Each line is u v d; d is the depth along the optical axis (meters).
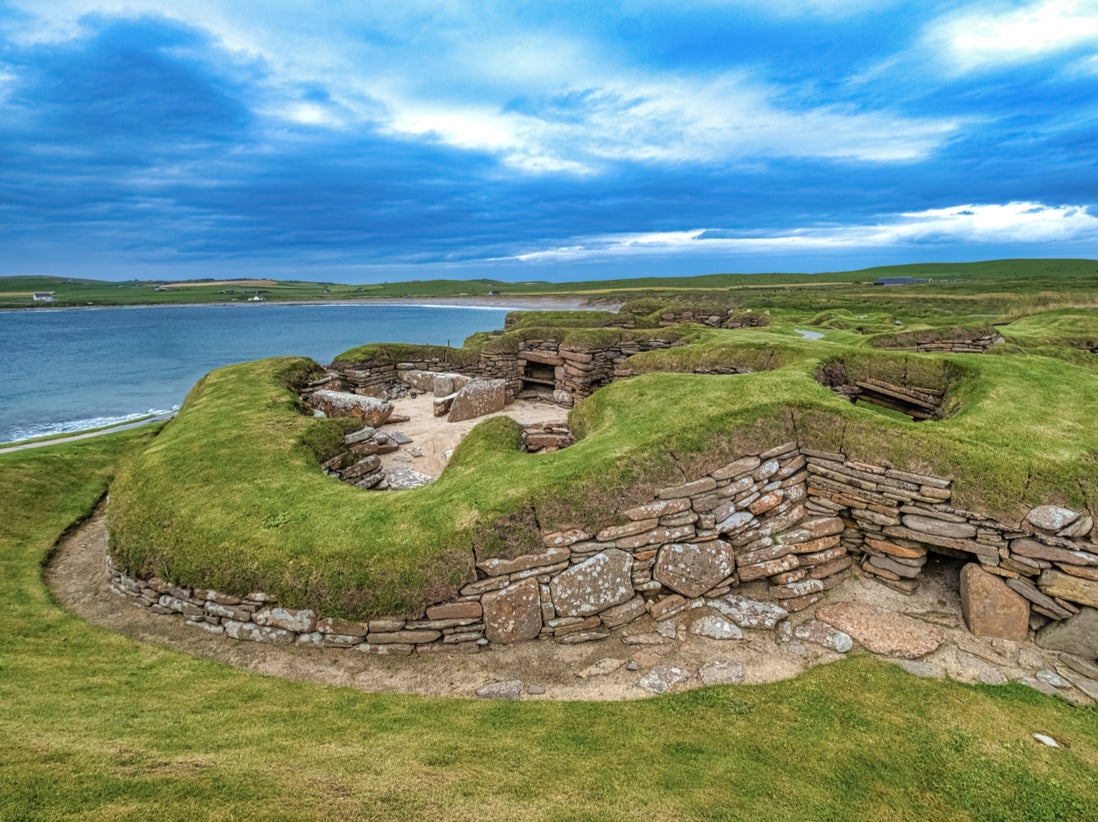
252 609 8.18
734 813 4.91
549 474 9.37
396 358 25.36
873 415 10.24
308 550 8.33
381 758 5.27
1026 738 6.26
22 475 14.66
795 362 15.40
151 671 7.27
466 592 7.98
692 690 7.14
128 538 9.63
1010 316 36.00
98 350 69.50
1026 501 8.33
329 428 13.44
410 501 9.43
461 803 4.51
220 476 10.73
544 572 8.23
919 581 9.39
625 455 9.65
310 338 78.81
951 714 6.66
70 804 3.75
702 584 8.91
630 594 8.59
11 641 7.86
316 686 7.14
